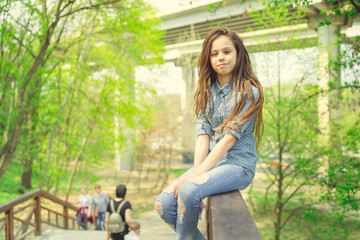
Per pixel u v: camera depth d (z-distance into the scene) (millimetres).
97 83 11227
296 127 7355
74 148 11305
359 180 4590
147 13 10406
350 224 5672
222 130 1514
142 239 7172
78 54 11070
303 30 7059
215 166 1528
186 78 20125
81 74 10492
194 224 1387
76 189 18562
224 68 1510
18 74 7055
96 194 8727
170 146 20266
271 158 8195
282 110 7535
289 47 7309
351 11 4078
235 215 991
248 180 1461
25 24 6867
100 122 11734
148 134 18938
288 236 7879
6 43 6512
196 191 1327
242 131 1436
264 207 9203
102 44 12125
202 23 16516
